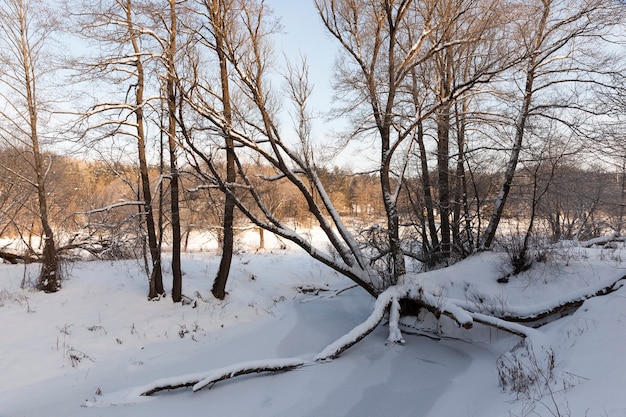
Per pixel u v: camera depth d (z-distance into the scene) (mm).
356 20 11312
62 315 9305
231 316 10609
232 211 11461
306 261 18406
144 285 11570
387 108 10766
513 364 6629
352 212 27359
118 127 10188
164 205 10875
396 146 10586
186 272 13312
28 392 6430
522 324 8383
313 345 9125
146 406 6121
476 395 6172
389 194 10938
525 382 5594
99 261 14430
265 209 10383
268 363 7277
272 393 6613
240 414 5953
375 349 8641
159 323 9594
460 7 10156
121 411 5945
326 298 13133
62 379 6945
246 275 13945
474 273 10344
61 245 14250
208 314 10422
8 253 14398
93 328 8898
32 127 10461
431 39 11922
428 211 13039
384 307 9305
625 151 10055
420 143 12891
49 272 10570
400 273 10422
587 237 17984
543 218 12664
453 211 12680
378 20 10734
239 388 6816
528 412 4441
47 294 10383
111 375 7254
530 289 9156
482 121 11102
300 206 31000
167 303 10641
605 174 14562
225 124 9695
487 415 5039
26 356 7379
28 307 9273
